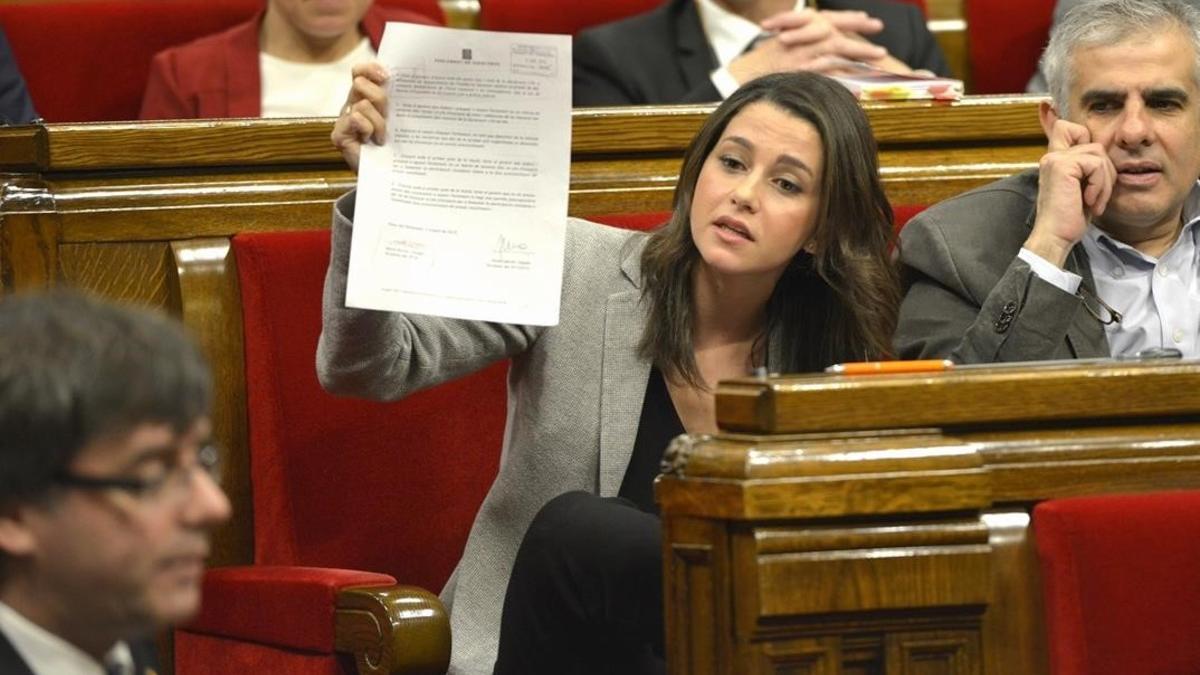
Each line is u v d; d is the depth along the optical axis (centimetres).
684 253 787
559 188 727
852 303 792
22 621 398
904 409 537
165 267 848
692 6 1216
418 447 860
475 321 778
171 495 394
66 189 838
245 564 852
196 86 1120
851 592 515
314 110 1132
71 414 379
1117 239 899
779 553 512
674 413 794
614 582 662
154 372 385
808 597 512
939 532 523
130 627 402
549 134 726
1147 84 852
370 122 727
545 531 688
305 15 1118
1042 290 810
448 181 728
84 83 1150
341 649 734
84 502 386
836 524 518
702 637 529
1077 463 555
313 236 852
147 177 851
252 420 840
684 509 528
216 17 1178
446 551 862
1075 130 862
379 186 727
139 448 387
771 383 528
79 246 836
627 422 785
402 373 758
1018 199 880
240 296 849
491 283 722
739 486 509
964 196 889
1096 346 833
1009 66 1314
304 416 841
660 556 650
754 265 767
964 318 852
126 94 1159
